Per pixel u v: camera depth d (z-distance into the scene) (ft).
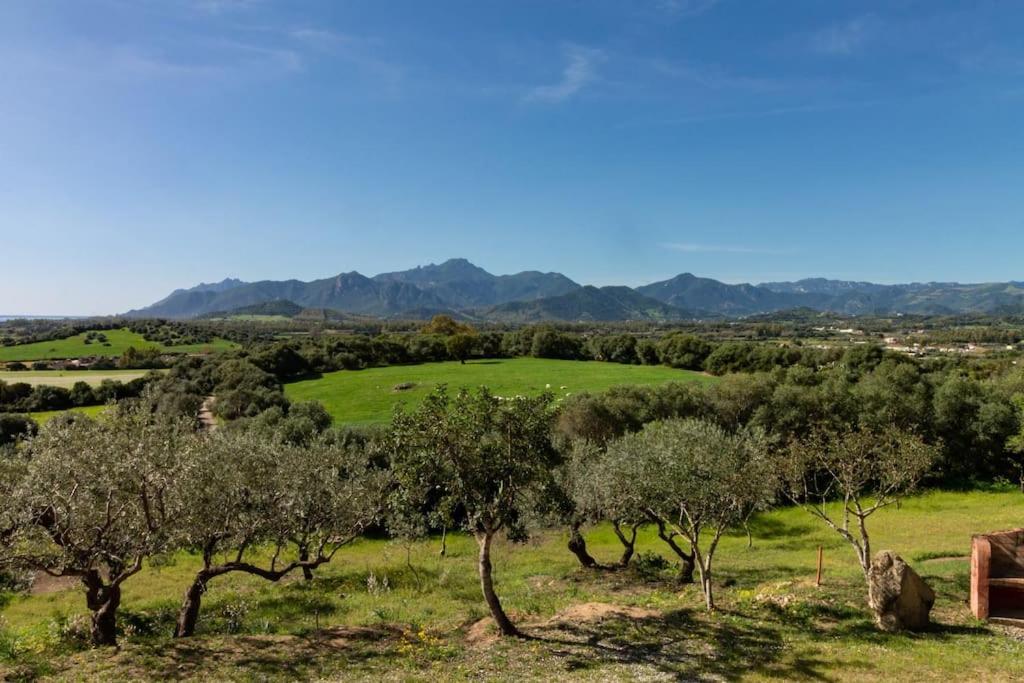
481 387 58.08
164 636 67.15
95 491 55.62
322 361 394.73
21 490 51.88
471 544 133.28
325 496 83.35
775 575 92.27
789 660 52.75
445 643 60.03
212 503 64.80
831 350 385.09
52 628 64.44
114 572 61.67
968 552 97.45
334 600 84.23
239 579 101.96
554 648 57.11
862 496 161.89
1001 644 55.77
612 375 350.64
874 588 62.34
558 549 126.11
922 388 202.49
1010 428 179.63
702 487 66.28
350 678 50.55
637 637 59.77
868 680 47.93
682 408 206.08
